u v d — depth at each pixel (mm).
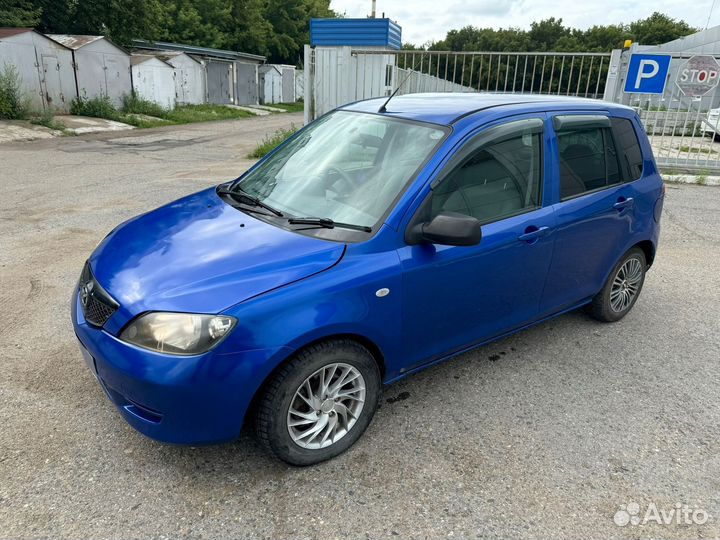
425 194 2850
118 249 2932
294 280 2492
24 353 3658
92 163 11742
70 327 4039
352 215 2881
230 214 3133
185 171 10789
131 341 2377
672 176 10070
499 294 3283
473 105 3393
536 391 3432
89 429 2932
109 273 2703
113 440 2854
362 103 3883
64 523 2324
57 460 2693
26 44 18828
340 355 2627
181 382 2287
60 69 20469
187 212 3281
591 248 3785
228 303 2359
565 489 2619
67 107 21078
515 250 3229
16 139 15352
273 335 2377
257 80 39500
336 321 2518
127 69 24016
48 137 16484
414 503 2500
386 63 11000
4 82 17828
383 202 2871
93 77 22141
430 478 2660
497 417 3154
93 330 2549
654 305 4797
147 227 3137
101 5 27000
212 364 2301
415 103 3582
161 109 25953
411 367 3061
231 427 2426
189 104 31703
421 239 2789
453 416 3150
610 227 3857
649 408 3297
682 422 3172
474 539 2314
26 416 3014
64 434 2883
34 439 2836
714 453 2910
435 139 3041
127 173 10453
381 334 2752
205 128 22531
